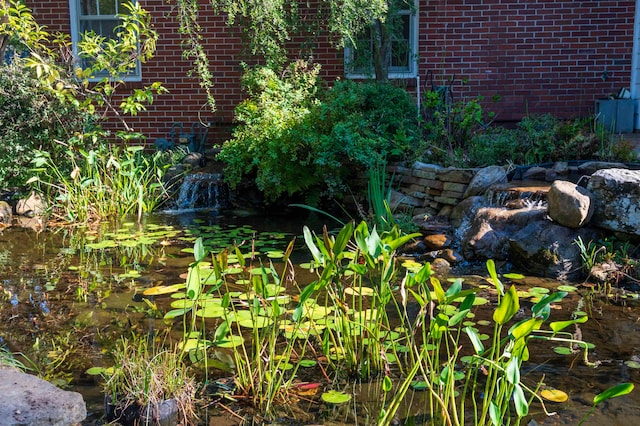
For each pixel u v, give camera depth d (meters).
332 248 2.98
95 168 7.32
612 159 6.23
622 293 4.49
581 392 3.00
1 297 4.41
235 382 3.06
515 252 5.07
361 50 8.52
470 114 7.15
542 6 8.63
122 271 5.04
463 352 3.43
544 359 3.37
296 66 8.05
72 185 7.30
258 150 7.32
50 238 6.17
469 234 5.41
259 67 8.22
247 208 7.75
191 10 8.02
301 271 4.99
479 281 4.75
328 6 8.36
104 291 4.53
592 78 8.77
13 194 7.66
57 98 7.39
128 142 9.13
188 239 6.07
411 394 3.01
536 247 4.96
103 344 3.58
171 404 2.74
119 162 7.43
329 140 7.00
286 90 7.72
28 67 7.15
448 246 5.56
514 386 2.30
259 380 2.97
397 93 7.57
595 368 3.26
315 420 2.79
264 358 3.02
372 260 3.00
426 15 8.73
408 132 7.37
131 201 7.31
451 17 8.71
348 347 3.21
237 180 7.53
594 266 4.81
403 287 2.72
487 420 2.74
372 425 2.74
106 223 6.86
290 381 3.00
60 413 2.39
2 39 6.90
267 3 7.53
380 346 3.19
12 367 2.91
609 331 3.77
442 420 2.75
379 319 3.19
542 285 4.68
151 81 9.05
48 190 7.13
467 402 2.92
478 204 5.82
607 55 8.71
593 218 5.08
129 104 7.61
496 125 8.88
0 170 7.28
